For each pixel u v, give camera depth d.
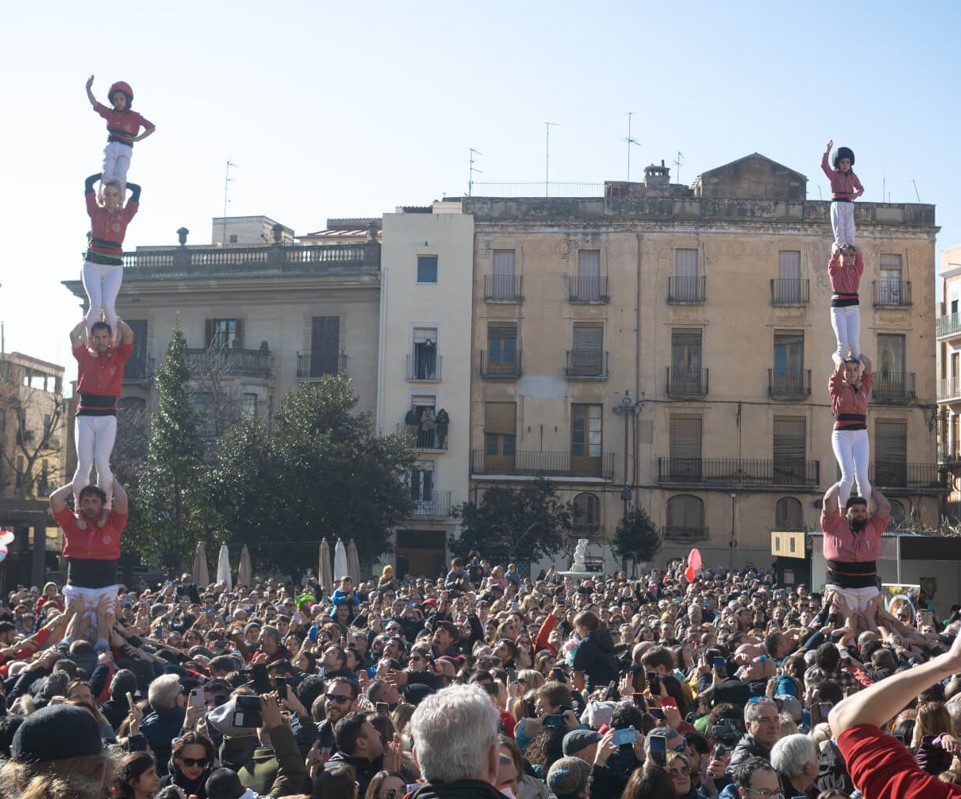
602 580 37.03
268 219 68.00
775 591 30.09
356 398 49.81
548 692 9.59
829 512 22.88
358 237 67.50
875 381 55.94
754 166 58.03
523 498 53.06
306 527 46.50
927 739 8.05
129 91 19.98
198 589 34.06
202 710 9.84
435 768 4.27
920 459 55.78
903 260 56.41
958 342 63.12
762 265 56.28
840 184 24.00
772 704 9.01
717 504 55.22
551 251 56.72
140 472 48.25
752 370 55.94
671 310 56.22
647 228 56.44
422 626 19.27
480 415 56.28
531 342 56.53
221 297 57.81
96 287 19.69
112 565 19.12
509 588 26.97
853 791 8.16
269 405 56.78
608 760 8.17
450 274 56.38
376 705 9.81
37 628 20.48
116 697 11.48
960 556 31.53
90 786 4.38
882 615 22.52
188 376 46.97
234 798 7.38
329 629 16.28
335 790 7.24
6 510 41.19
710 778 9.11
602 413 56.19
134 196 20.16
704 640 15.86
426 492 55.44
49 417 69.75
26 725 4.58
